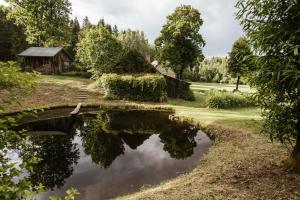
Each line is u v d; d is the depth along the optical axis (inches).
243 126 567.2
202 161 393.7
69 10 2244.1
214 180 303.9
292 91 281.0
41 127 663.1
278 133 299.7
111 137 602.5
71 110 867.4
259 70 279.4
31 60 1678.2
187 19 1546.5
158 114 851.4
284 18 276.8
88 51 1363.2
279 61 264.2
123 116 823.7
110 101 1016.9
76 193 121.9
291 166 306.0
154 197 266.4
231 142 466.3
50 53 1684.3
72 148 516.4
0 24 2171.5
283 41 266.2
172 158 451.5
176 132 631.2
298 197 248.1
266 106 295.6
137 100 1061.1
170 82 1226.6
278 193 258.8
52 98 968.3
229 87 2213.3
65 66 1903.3
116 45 1347.2
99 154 482.0
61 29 2177.7
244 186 281.4
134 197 276.8
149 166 416.2
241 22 299.0
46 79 1327.5
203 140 547.2
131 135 619.8
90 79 1529.3
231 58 1488.7
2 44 2185.0
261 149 403.2
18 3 2037.4
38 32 2042.3
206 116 715.4
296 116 280.1
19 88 152.2
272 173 305.4
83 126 697.6
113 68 1328.7
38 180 358.3
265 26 277.4
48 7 2124.8
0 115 650.8
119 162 438.9
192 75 3051.2
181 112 809.5
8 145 157.9
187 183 301.0
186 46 1563.7
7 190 114.1
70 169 405.4
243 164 345.4
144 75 1157.7
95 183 352.8
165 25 1611.7
